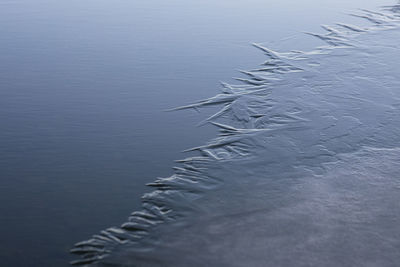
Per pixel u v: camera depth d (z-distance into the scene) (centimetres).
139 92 467
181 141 385
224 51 562
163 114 427
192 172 342
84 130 401
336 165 348
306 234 277
